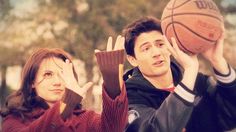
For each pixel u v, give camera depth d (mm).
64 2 27750
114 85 4516
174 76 6195
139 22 6113
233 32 26812
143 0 26500
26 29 27766
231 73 6188
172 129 5578
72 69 4734
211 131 6324
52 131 4500
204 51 6082
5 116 5066
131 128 5840
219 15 5902
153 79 6078
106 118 4566
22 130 4609
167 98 5633
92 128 4789
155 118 5633
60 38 27438
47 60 5082
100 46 27016
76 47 27156
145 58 6043
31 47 27609
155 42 6043
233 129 6355
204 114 6281
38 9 27953
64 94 4562
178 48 5777
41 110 5020
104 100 4527
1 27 27672
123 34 6188
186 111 5582
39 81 5055
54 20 27688
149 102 5992
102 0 27094
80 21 27328
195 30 5773
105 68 4512
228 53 26234
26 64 5109
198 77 6301
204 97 6289
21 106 5035
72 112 4633
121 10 26641
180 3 5879
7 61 27594
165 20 5938
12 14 27656
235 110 6273
